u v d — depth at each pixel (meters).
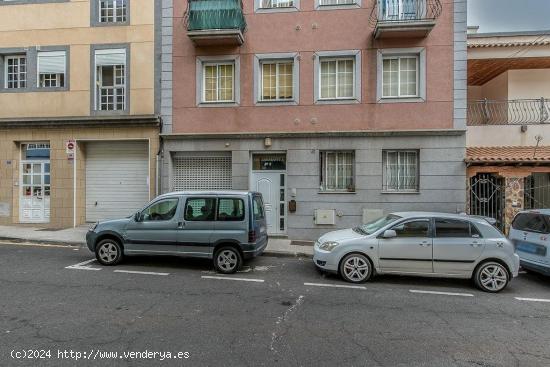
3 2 13.02
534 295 6.34
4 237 10.77
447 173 11.03
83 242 10.15
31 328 4.42
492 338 4.43
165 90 12.14
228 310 5.22
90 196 13.06
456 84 11.08
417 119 11.23
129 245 7.72
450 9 11.12
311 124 11.59
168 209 7.79
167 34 12.15
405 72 11.50
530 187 11.42
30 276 6.82
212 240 7.50
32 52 12.84
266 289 6.33
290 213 11.58
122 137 12.37
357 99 11.41
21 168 13.16
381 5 11.16
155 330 4.43
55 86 12.83
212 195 7.70
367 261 6.87
